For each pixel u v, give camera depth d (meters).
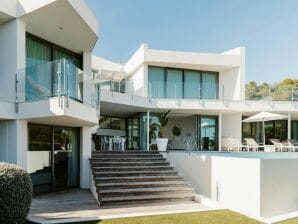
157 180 10.73
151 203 9.07
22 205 5.47
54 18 9.40
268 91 19.16
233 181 8.93
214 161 9.90
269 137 22.31
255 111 19.16
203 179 10.48
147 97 17.36
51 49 11.53
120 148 17.38
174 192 9.90
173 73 20.14
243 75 19.70
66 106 8.21
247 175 8.34
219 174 9.60
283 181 8.47
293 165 8.82
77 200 9.12
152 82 17.94
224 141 19.58
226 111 19.23
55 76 8.34
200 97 18.66
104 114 20.28
